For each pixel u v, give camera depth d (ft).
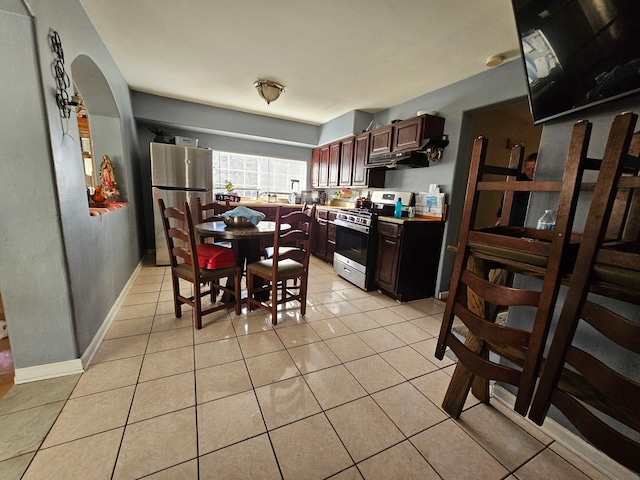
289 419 4.22
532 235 4.32
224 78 9.80
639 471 2.52
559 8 3.64
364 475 3.45
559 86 3.98
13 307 4.48
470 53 7.22
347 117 13.37
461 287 4.16
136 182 11.94
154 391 4.64
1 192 4.20
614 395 2.55
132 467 3.38
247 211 8.08
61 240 4.62
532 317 4.62
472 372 3.93
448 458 3.75
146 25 6.65
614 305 3.64
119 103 9.23
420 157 10.02
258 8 5.87
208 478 3.30
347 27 6.37
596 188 2.64
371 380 5.24
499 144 11.14
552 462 3.77
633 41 3.00
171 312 7.66
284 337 6.60
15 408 4.16
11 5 3.84
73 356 4.96
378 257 9.89
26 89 4.12
